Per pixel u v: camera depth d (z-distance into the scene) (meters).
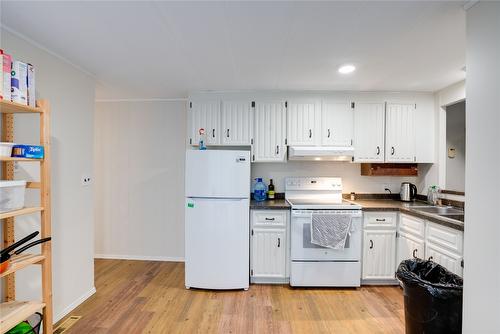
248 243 2.72
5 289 1.66
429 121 3.05
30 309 1.52
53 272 2.08
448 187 2.92
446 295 1.59
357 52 2.03
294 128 3.04
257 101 3.04
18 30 1.73
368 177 3.37
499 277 1.23
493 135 1.26
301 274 2.70
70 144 2.25
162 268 3.25
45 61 1.99
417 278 1.71
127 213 3.52
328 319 2.19
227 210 2.67
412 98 3.05
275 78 2.62
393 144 3.04
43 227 1.60
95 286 2.75
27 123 1.83
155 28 1.70
